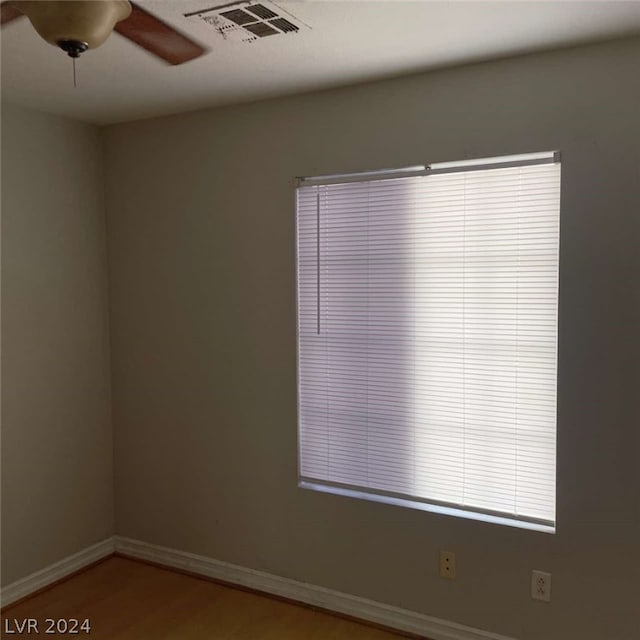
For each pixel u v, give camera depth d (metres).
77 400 3.20
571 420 2.28
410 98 2.48
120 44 2.07
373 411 2.69
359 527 2.74
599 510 2.26
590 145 2.18
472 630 2.53
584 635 2.32
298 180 2.75
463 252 2.45
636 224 2.13
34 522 3.00
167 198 3.11
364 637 2.63
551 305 2.31
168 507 3.26
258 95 2.72
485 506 2.49
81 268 3.19
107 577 3.16
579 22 1.95
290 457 2.88
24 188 2.89
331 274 2.73
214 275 3.01
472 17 1.90
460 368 2.50
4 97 2.72
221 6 1.77
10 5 1.70
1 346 2.82
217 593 3.00
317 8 1.81
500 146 2.33
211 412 3.08
